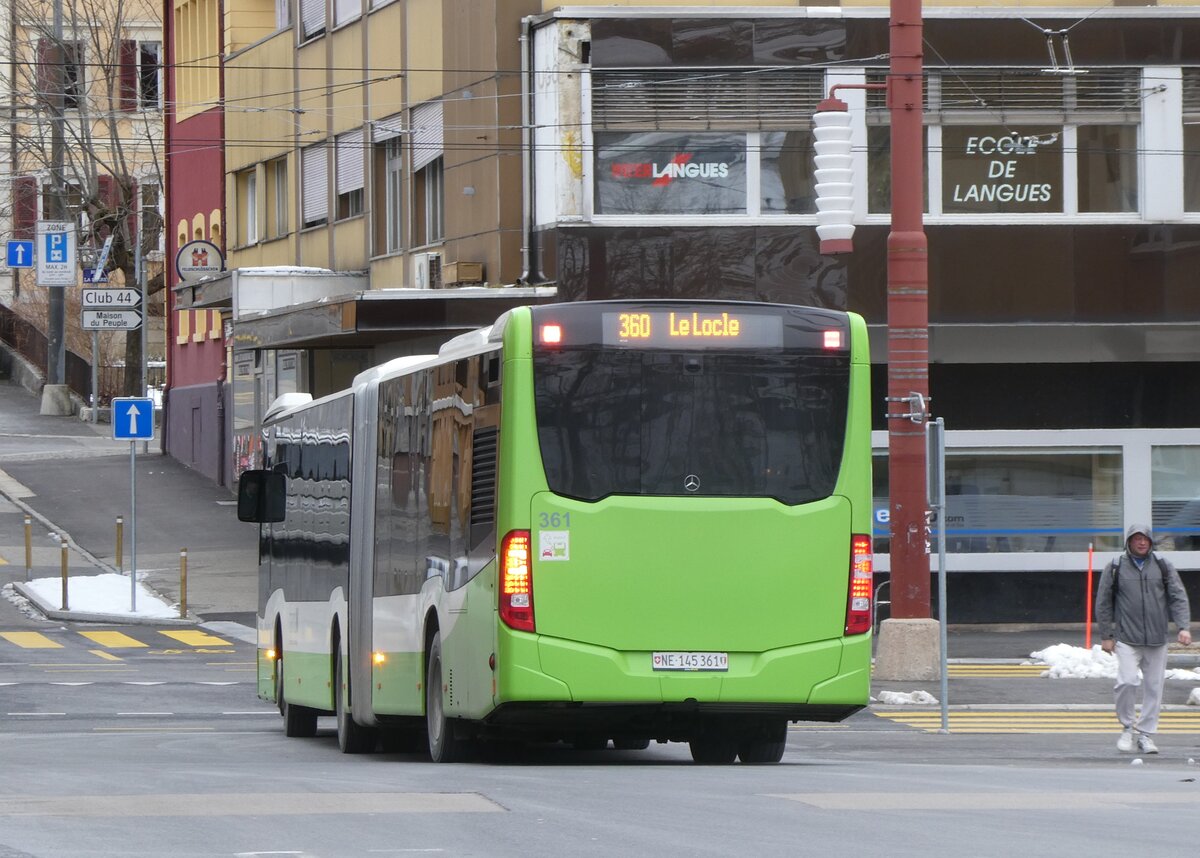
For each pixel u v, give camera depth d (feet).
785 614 127.24
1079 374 276.00
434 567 139.33
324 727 205.16
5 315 640.17
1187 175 275.18
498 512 124.98
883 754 153.89
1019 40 273.13
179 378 470.39
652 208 273.75
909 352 209.46
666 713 126.41
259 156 407.03
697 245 272.51
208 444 438.81
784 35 273.13
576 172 272.92
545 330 125.80
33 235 616.39
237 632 286.66
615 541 125.29
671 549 125.90
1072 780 121.60
